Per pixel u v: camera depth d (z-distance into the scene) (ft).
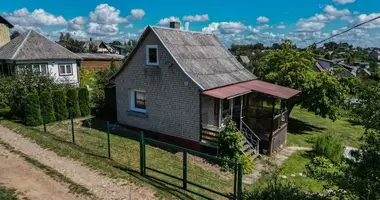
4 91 63.87
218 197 31.91
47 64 102.63
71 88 68.33
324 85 68.49
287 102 61.57
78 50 294.87
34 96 56.65
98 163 36.40
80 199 27.17
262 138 52.49
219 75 53.67
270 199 25.13
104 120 65.87
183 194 30.30
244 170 42.16
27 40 103.04
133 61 56.18
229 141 43.62
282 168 46.19
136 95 58.80
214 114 53.36
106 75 84.43
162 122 53.78
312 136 70.28
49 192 28.25
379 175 16.62
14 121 58.59
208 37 65.05
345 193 17.33
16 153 39.04
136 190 29.58
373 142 17.19
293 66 71.36
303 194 24.13
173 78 50.14
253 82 59.36
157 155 44.55
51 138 47.73
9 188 28.48
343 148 55.42
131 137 53.88
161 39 50.70
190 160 44.32
